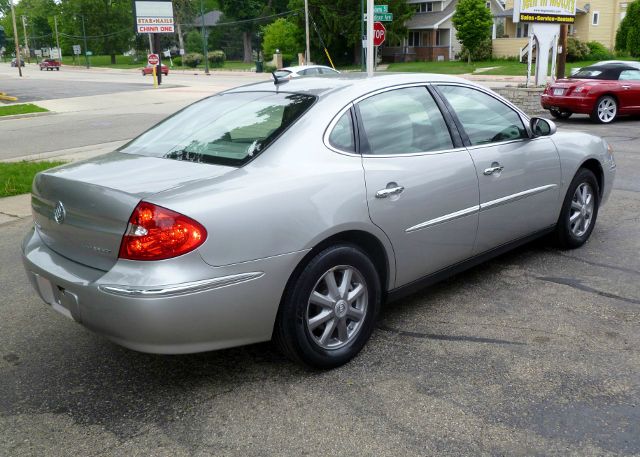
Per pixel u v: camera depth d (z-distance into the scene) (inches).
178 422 119.3
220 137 141.4
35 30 4849.9
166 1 1453.0
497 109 179.9
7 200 315.9
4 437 115.8
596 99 580.7
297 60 2423.7
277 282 123.2
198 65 2955.2
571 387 127.0
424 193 149.4
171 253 111.8
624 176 337.4
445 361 139.5
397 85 156.3
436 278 163.0
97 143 524.4
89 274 119.8
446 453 107.3
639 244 219.6
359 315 140.8
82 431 117.3
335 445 110.6
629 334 150.3
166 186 119.1
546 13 696.4
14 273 209.6
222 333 119.6
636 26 1590.8
